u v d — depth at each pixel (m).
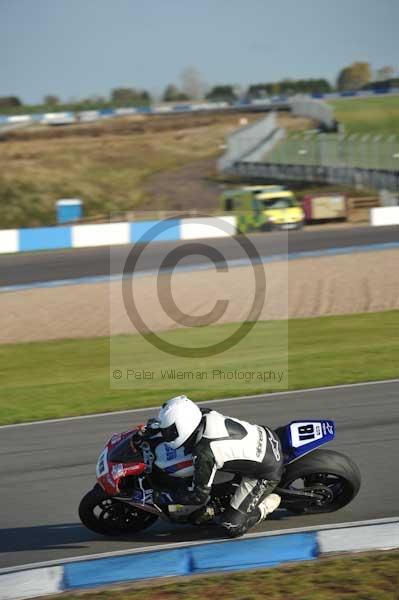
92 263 58.31
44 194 121.25
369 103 163.12
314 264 52.03
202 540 13.17
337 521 13.64
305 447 13.38
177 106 189.00
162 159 142.12
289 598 10.56
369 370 26.23
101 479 12.85
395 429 19.19
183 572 11.85
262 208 74.38
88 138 154.75
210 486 12.55
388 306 38.56
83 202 118.94
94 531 13.60
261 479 12.95
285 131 145.00
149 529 13.90
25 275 54.09
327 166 106.25
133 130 160.88
